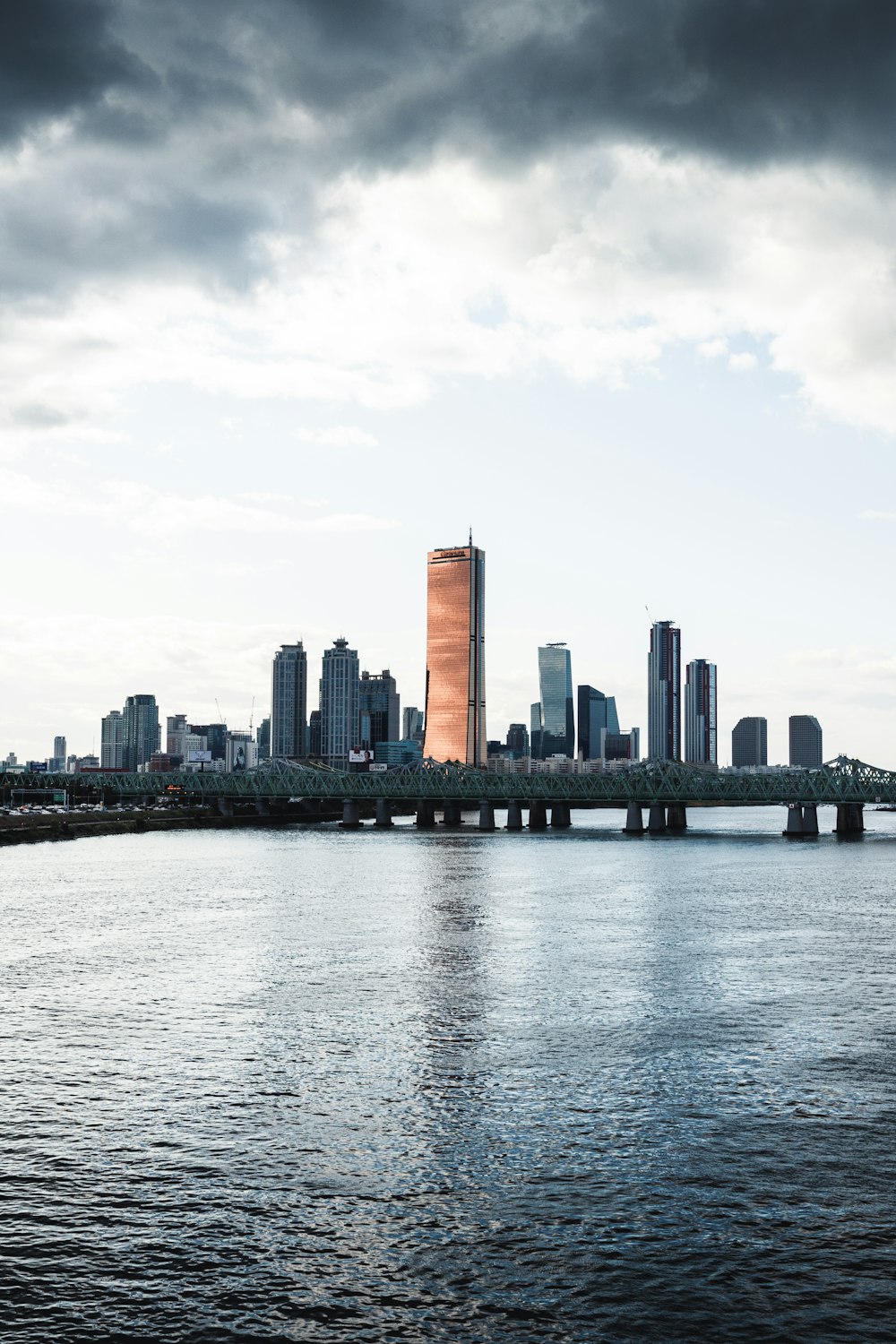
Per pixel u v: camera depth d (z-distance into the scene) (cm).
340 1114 6444
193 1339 4175
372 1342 4153
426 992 9681
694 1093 6812
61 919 14375
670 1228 5000
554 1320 4284
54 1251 4816
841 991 9744
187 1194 5353
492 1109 6512
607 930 13525
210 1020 8638
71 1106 6581
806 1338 4166
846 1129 6191
